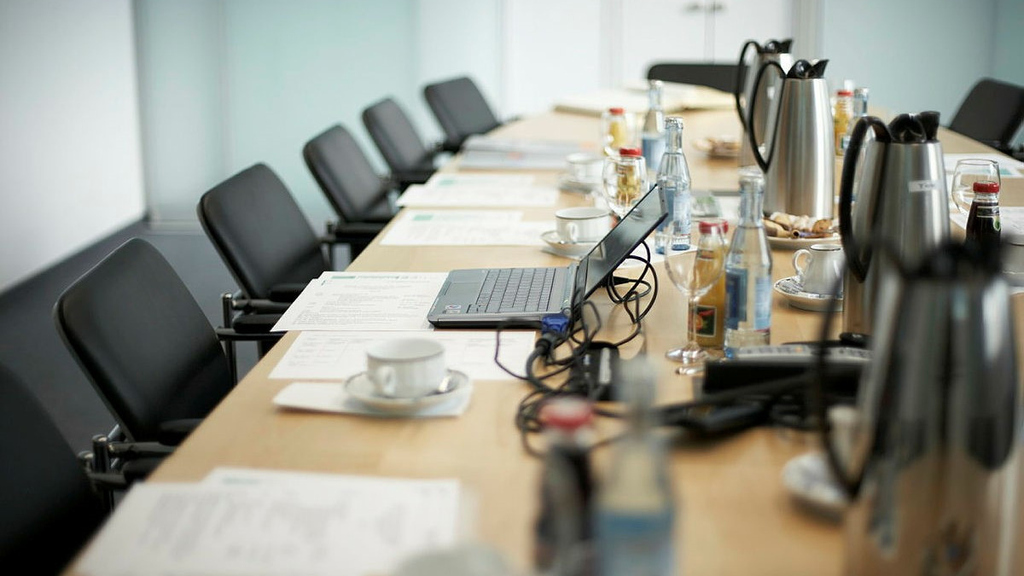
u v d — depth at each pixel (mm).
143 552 987
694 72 4633
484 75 5922
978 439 872
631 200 2238
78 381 3607
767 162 2217
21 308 4312
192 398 1717
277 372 1466
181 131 5773
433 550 841
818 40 5777
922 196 1418
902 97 5793
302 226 2545
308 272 2506
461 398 1345
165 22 5676
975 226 1849
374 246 2195
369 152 5848
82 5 5027
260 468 1163
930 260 883
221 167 5828
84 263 4926
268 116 5801
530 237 2250
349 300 1793
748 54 5852
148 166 5809
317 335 1619
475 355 1514
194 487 1109
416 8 5781
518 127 3795
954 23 5664
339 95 5812
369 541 999
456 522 1034
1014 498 914
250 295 2168
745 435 1225
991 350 868
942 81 5742
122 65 5543
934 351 866
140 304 1656
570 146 3293
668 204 2098
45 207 4695
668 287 1865
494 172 3080
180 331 1750
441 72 5883
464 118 4344
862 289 1474
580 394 1336
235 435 1255
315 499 1081
